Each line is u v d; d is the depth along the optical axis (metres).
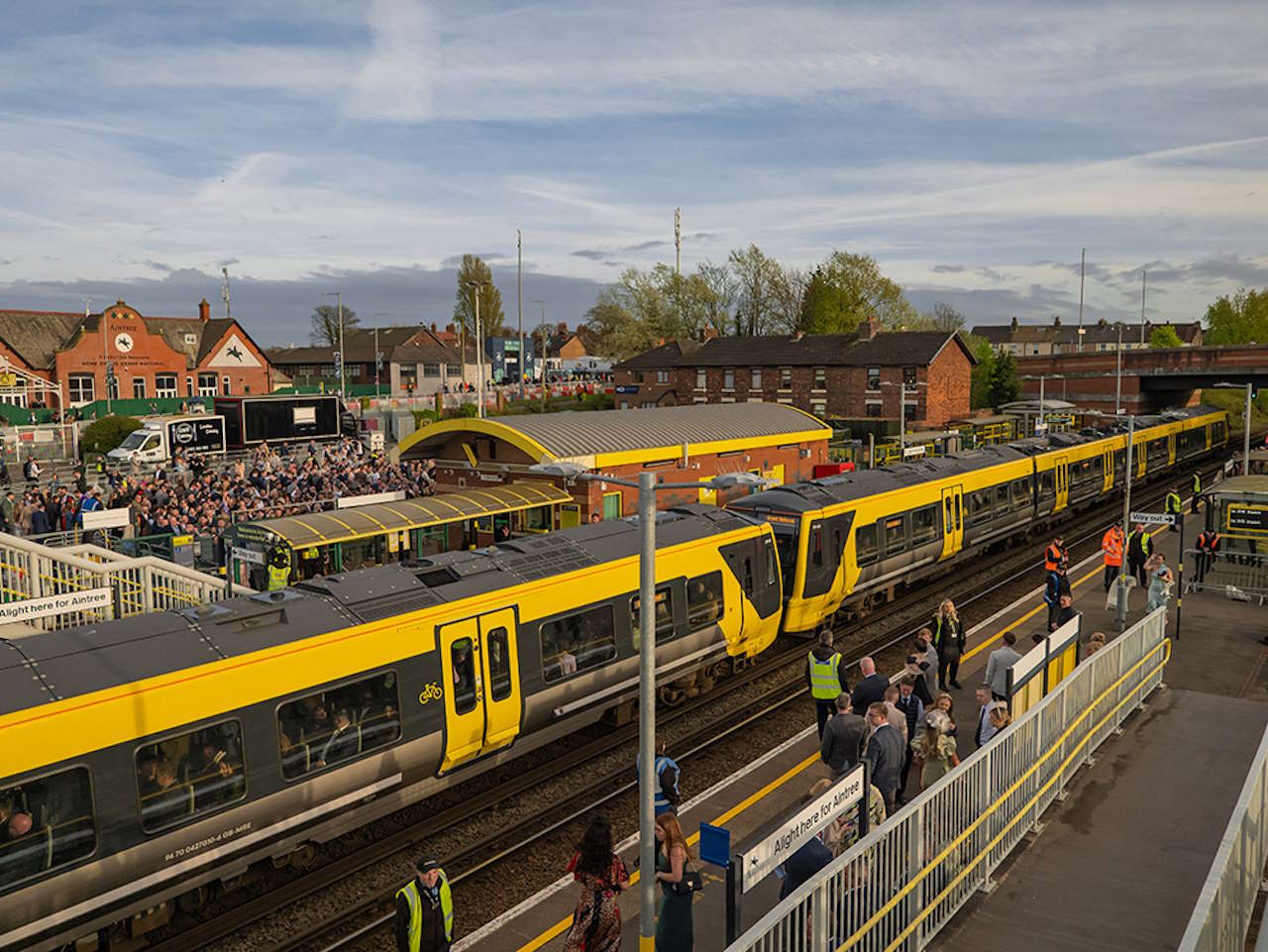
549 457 29.69
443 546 28.70
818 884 7.59
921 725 13.59
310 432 50.97
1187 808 11.89
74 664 9.52
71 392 62.16
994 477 28.61
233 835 10.27
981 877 10.02
